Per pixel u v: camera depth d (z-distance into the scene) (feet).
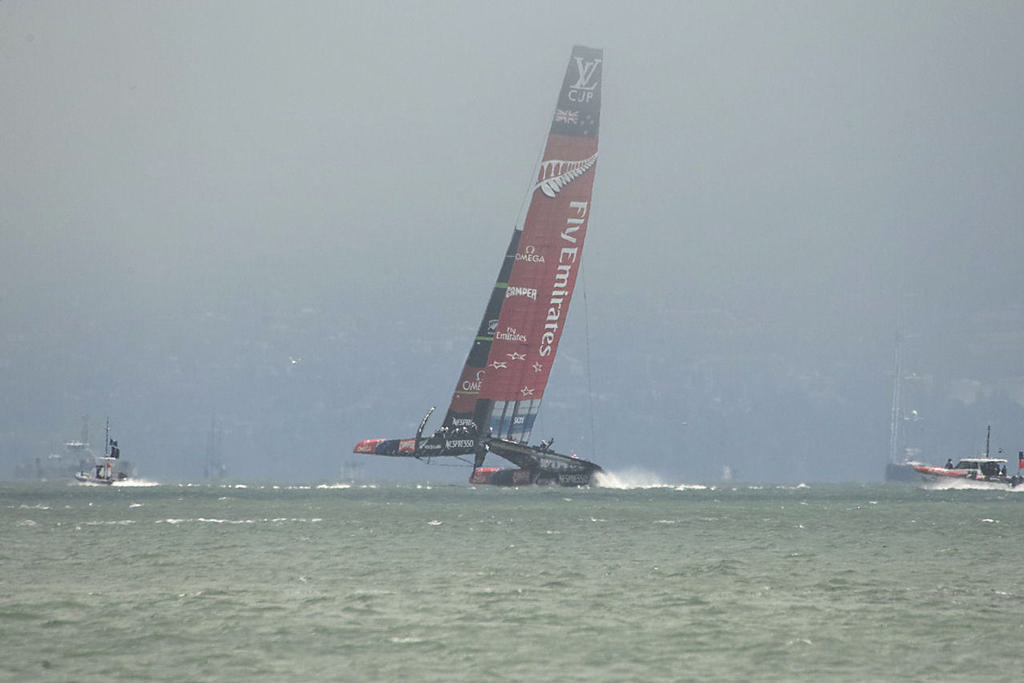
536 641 326.85
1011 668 299.17
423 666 298.35
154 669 294.87
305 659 305.12
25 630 338.75
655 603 387.96
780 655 311.68
